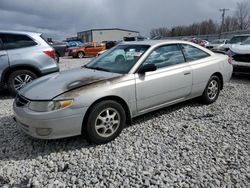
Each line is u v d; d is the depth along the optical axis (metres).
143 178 2.61
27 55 5.86
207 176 2.62
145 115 4.41
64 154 3.13
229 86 6.78
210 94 4.95
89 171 2.77
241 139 3.45
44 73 6.10
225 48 8.77
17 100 3.38
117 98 3.44
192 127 3.89
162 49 4.08
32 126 3.01
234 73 7.97
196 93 4.61
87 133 3.21
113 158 3.02
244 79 7.84
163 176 2.64
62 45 16.48
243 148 3.19
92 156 3.07
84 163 2.93
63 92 3.05
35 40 6.08
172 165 2.84
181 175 2.65
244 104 5.04
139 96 3.62
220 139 3.46
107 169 2.79
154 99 3.84
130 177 2.64
